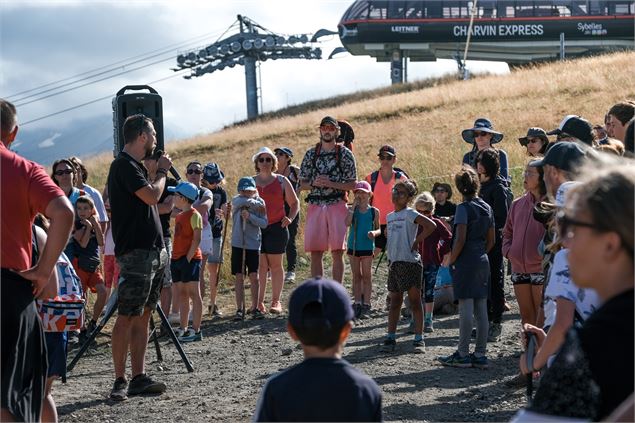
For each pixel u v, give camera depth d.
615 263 2.68
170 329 8.47
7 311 4.54
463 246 7.85
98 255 10.54
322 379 3.18
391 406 6.60
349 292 12.88
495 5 78.88
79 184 10.78
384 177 11.55
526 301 7.61
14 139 4.98
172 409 6.95
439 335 9.55
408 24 79.56
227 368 8.60
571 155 5.27
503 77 47.56
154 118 10.58
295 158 34.97
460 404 6.62
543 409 2.59
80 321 5.90
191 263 10.20
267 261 11.59
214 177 12.15
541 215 5.88
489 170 9.00
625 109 6.79
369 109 44.19
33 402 4.68
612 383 2.54
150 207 7.27
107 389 7.87
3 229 4.62
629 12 76.81
